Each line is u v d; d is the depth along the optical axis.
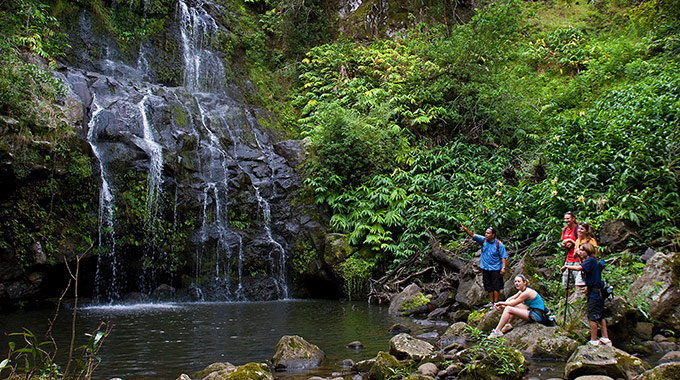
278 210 14.65
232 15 20.42
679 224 9.36
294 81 19.75
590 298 5.68
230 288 13.27
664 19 17.52
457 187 13.88
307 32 20.78
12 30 11.59
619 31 20.36
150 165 12.55
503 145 16.22
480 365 4.81
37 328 7.86
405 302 10.23
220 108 16.41
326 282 13.62
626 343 6.02
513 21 17.55
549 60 19.94
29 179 10.37
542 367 5.18
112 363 5.61
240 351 6.28
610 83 17.16
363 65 18.77
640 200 9.38
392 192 13.88
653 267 6.77
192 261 12.98
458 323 7.16
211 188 13.73
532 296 6.40
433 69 17.03
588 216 10.25
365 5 22.19
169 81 17.03
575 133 12.98
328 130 14.97
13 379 3.95
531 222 11.27
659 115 11.60
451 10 22.02
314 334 7.56
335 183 14.52
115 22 16.52
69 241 10.98
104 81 13.80
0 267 10.07
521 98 17.00
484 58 17.56
